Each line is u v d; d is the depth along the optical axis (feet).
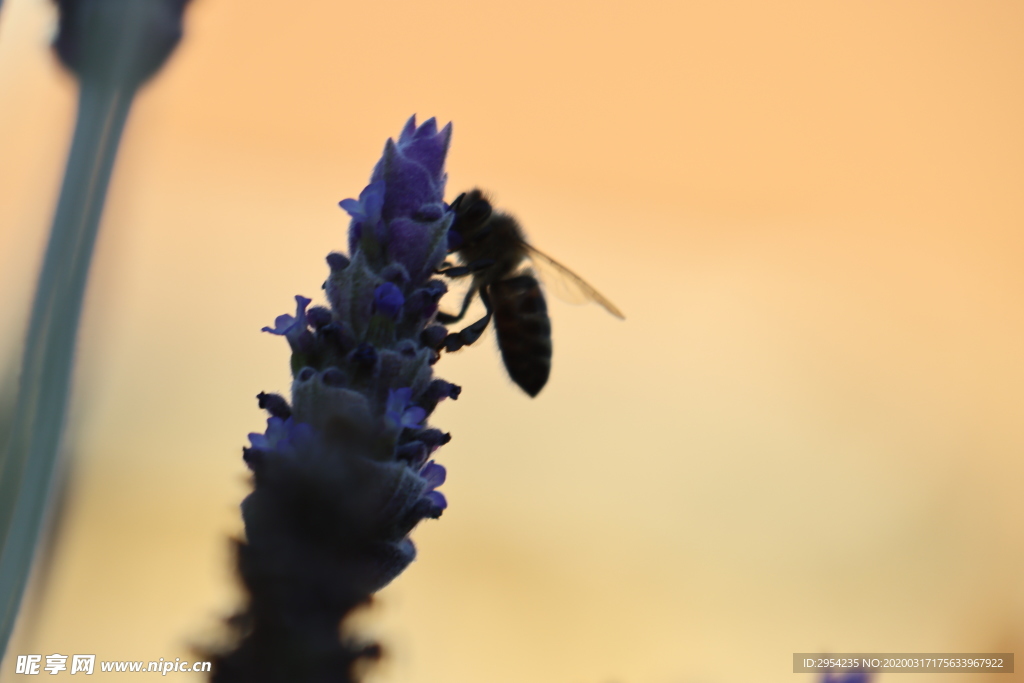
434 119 0.35
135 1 0.36
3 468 0.33
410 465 0.28
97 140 0.36
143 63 0.36
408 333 0.32
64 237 0.35
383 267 0.32
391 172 0.34
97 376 0.35
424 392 0.31
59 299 0.34
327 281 0.32
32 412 0.33
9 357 0.33
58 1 0.36
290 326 0.30
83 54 0.36
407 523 0.26
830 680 0.31
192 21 0.38
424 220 0.33
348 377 0.29
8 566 0.33
